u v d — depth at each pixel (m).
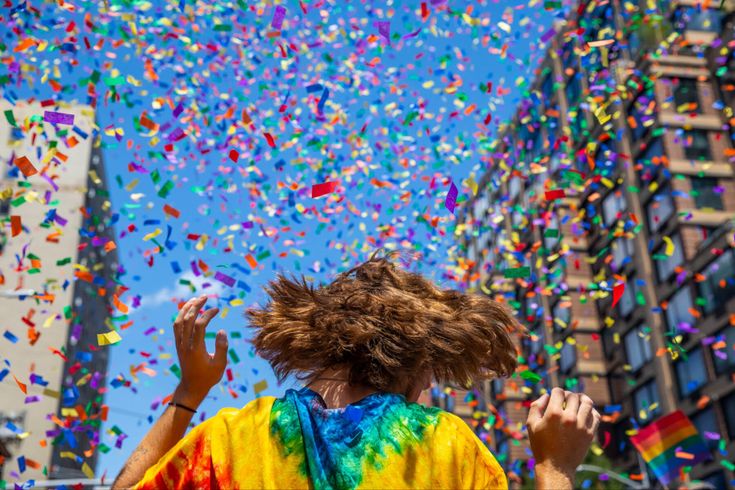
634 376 31.95
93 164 32.41
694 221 30.02
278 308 1.52
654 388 30.59
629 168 32.31
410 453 1.29
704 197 30.50
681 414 7.25
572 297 34.72
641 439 7.28
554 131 25.88
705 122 30.91
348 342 1.42
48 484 12.72
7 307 29.11
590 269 34.97
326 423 1.32
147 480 1.32
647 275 31.52
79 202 30.67
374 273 1.59
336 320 1.44
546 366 34.88
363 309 1.46
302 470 1.27
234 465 1.29
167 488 1.32
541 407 1.40
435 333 1.47
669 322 30.23
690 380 28.56
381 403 1.35
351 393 1.40
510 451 24.42
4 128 22.22
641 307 31.56
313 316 1.47
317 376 1.44
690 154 30.77
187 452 1.33
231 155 7.94
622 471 30.92
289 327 1.46
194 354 1.51
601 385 33.62
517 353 1.55
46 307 29.25
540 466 1.33
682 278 11.91
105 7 8.26
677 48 31.02
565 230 34.44
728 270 27.38
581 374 33.66
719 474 26.30
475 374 1.51
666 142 30.56
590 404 1.39
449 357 1.46
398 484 1.26
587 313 34.94
